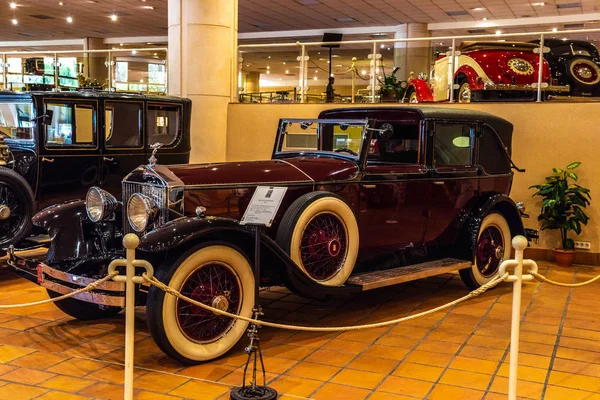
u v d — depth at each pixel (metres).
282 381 3.61
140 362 3.90
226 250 3.91
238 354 4.06
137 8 16.86
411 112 5.33
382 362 3.95
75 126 6.42
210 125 9.02
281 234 4.31
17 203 5.70
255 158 9.02
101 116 6.53
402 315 5.05
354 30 19.30
